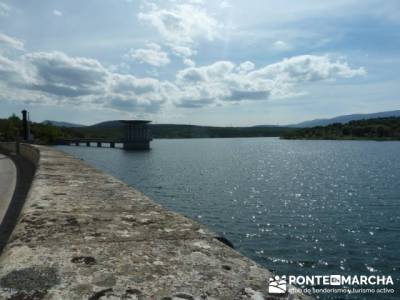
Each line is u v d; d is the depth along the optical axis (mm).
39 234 2270
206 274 1711
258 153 108188
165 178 44625
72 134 158000
